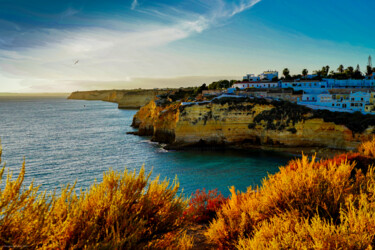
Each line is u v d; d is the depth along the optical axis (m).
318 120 59.31
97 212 6.20
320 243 5.31
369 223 5.59
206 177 41.94
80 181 39.66
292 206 7.73
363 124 55.25
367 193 7.83
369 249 4.92
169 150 65.25
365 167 14.75
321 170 9.57
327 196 7.48
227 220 9.21
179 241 7.61
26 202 5.13
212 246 9.23
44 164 50.34
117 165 50.28
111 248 5.07
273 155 57.41
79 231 5.59
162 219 7.20
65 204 6.00
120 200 6.62
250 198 10.11
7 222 4.74
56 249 5.16
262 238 6.51
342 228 5.61
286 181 8.45
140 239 6.25
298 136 60.88
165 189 7.80
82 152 62.22
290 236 5.93
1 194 4.89
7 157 56.16
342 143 56.28
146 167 48.97
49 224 5.10
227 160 53.94
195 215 12.46
